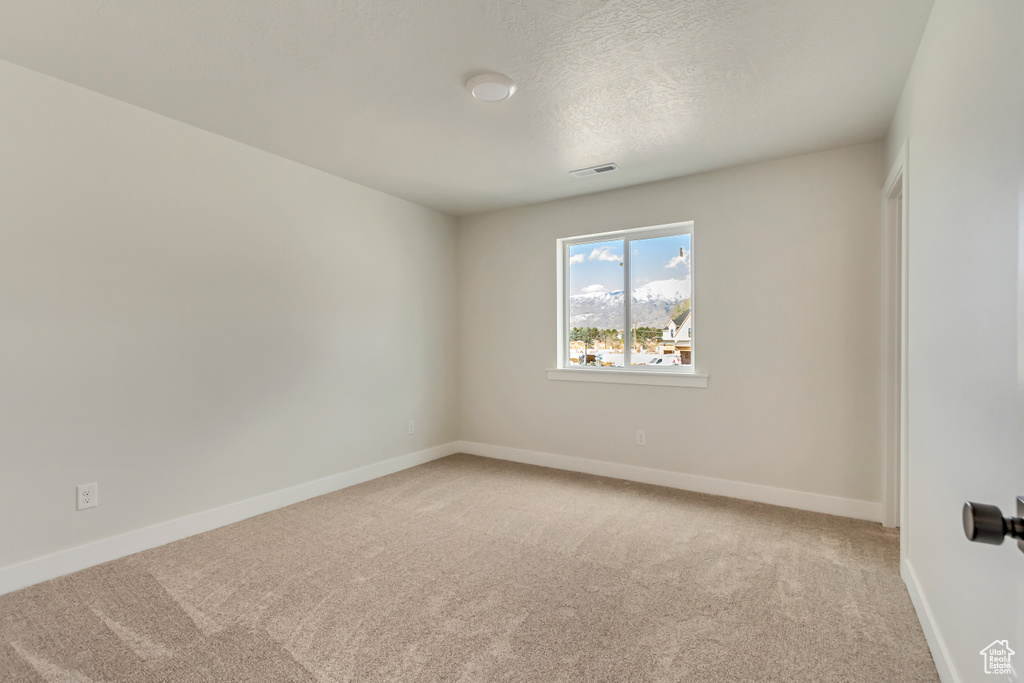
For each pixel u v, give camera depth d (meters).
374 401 3.90
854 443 3.04
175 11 1.80
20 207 2.18
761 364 3.32
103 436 2.44
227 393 2.95
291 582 2.22
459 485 3.69
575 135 2.88
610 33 1.93
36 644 1.77
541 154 3.17
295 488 3.31
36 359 2.23
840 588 2.16
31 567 2.20
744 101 2.48
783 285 3.24
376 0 1.74
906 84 2.25
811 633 1.84
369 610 1.99
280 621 1.92
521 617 1.95
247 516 3.03
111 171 2.46
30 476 2.21
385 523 2.93
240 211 3.01
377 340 3.93
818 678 1.60
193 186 2.78
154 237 2.62
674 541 2.67
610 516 3.04
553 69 2.19
